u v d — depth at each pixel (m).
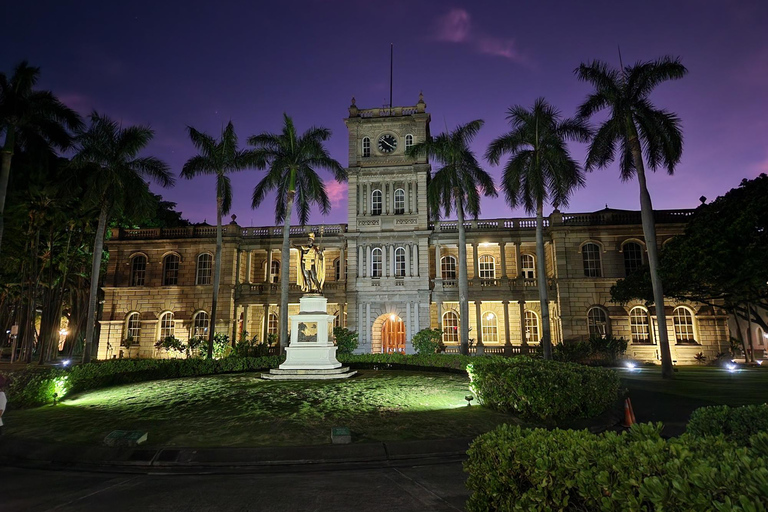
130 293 41.78
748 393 17.45
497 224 41.28
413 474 8.66
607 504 3.69
